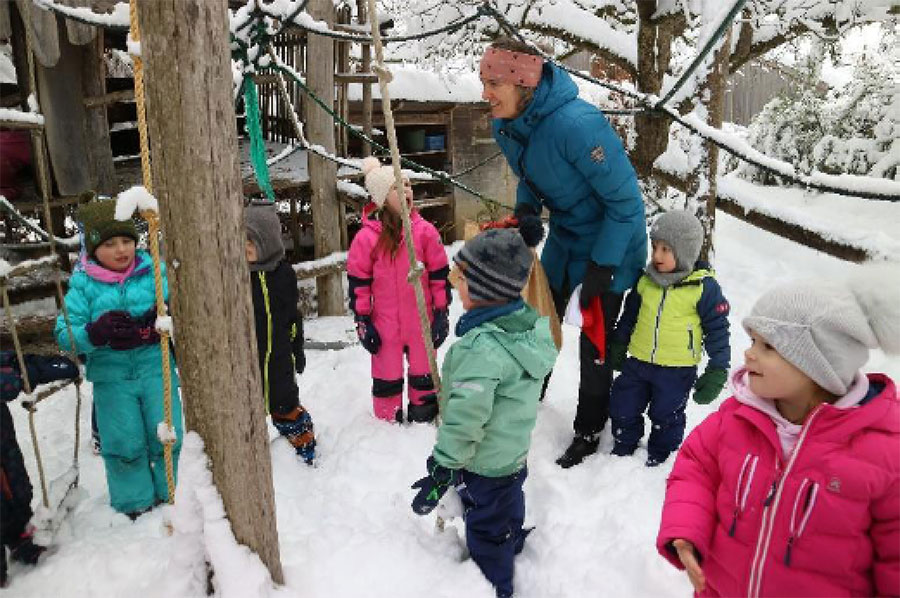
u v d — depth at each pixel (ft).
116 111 21.48
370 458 10.46
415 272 7.57
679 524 5.20
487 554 7.69
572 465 10.43
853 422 4.58
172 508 6.64
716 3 14.30
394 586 7.49
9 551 7.97
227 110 5.93
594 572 7.75
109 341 8.27
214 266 6.04
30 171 17.13
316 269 18.08
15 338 7.65
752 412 5.02
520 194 11.25
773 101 37.22
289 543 8.16
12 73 20.71
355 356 14.90
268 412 10.19
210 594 6.80
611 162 9.48
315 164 17.99
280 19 11.90
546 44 25.85
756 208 17.46
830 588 4.69
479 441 6.98
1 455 7.55
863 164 32.12
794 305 4.57
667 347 9.61
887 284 4.54
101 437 8.84
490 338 6.93
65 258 16.42
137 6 5.59
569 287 11.08
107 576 7.61
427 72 25.27
